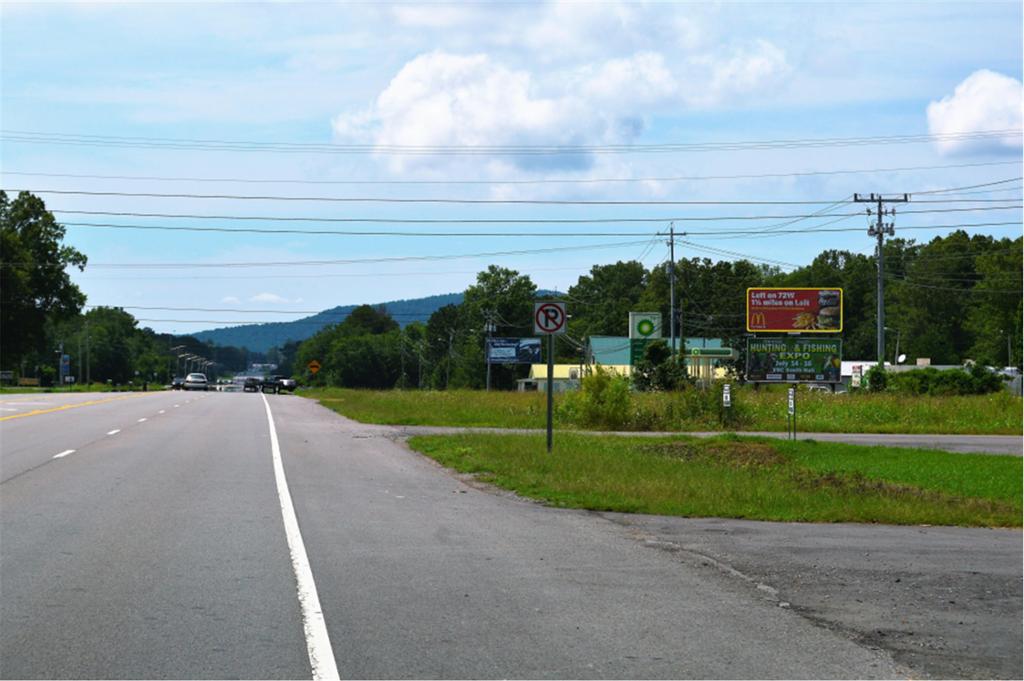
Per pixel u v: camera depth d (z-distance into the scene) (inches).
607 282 5521.7
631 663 279.6
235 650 285.0
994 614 346.6
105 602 339.9
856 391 2396.7
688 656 287.7
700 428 1558.8
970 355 4375.0
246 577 381.4
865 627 325.7
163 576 381.4
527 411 1747.0
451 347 5713.6
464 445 999.6
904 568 428.1
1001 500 702.5
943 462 975.0
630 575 400.8
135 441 1035.9
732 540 498.0
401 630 309.1
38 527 491.5
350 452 973.8
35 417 1481.3
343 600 346.6
